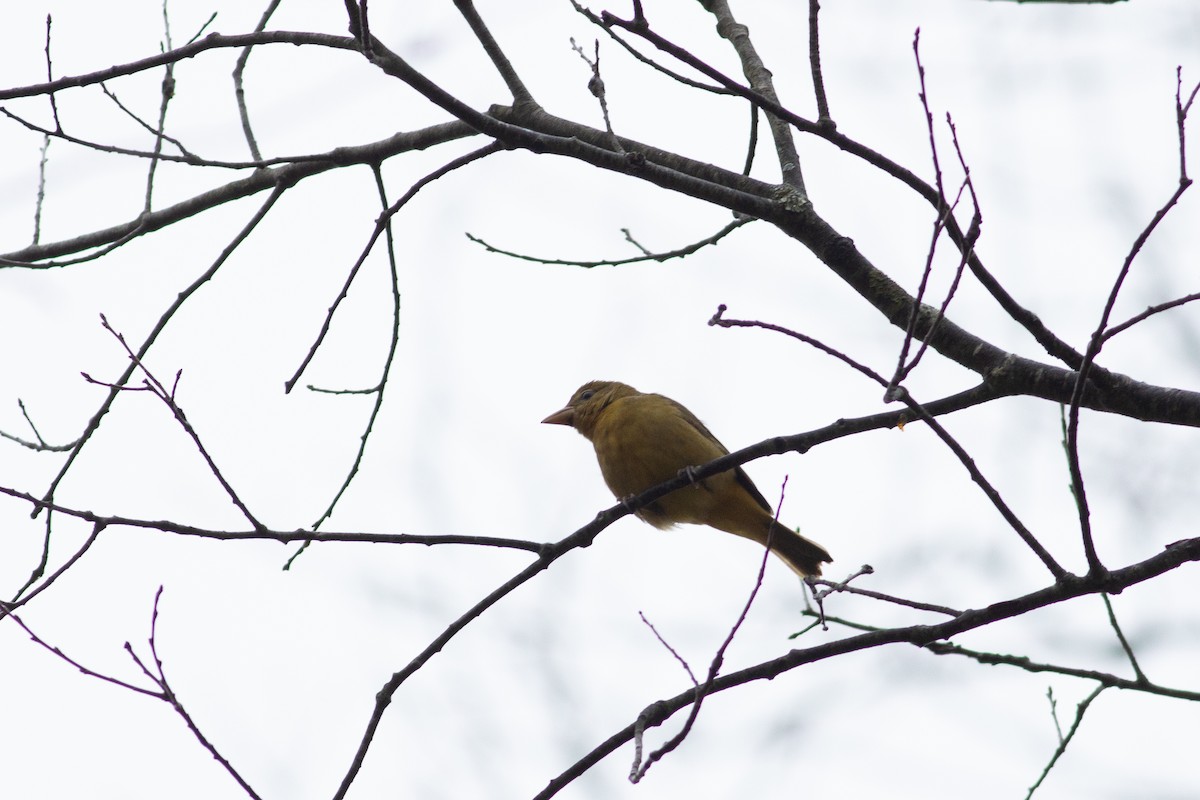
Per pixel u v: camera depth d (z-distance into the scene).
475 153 9.94
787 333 7.02
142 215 11.70
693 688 8.06
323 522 10.67
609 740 7.83
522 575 9.32
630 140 10.16
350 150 10.90
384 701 8.77
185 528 8.75
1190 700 9.58
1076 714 9.86
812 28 7.81
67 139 9.32
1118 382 8.39
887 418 9.16
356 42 8.41
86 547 8.72
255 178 11.57
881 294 9.26
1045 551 7.54
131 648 8.27
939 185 7.05
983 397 8.88
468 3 10.39
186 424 8.65
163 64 9.01
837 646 8.02
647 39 7.50
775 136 9.96
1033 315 8.06
